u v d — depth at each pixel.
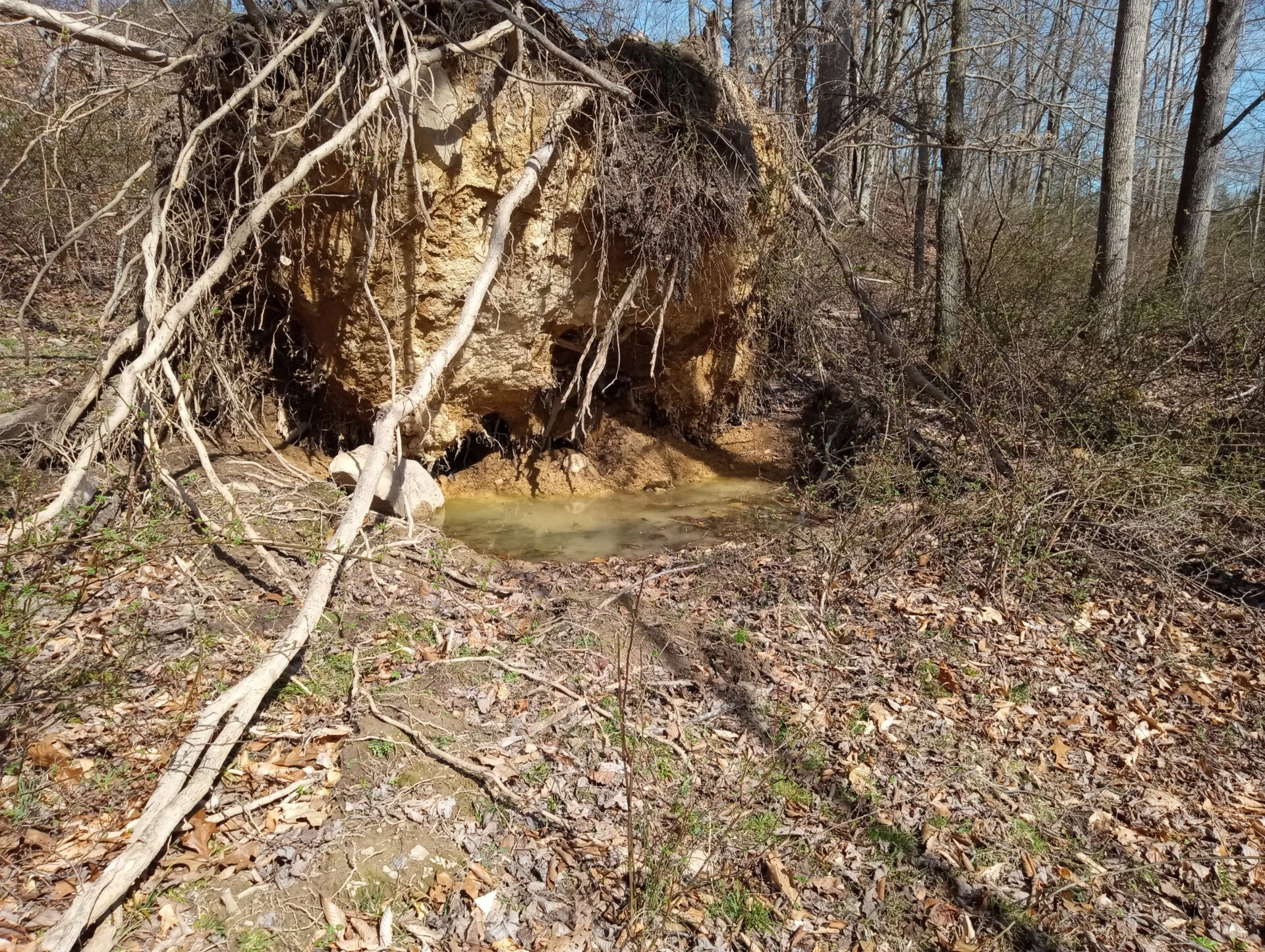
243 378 6.72
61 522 4.61
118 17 6.49
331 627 4.41
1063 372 7.30
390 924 2.80
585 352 7.12
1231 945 3.08
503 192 6.30
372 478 4.81
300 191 5.69
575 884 3.04
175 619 4.23
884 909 3.10
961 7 8.37
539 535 6.76
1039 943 3.01
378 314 5.55
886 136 11.09
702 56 7.62
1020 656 4.82
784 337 9.40
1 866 2.76
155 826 2.83
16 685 3.46
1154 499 5.95
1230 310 7.80
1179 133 20.94
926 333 8.94
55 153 6.16
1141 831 3.61
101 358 5.88
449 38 5.52
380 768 3.45
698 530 6.92
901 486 6.63
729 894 3.09
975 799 3.71
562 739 3.76
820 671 4.52
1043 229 9.21
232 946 2.63
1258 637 5.11
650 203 6.84
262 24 5.82
